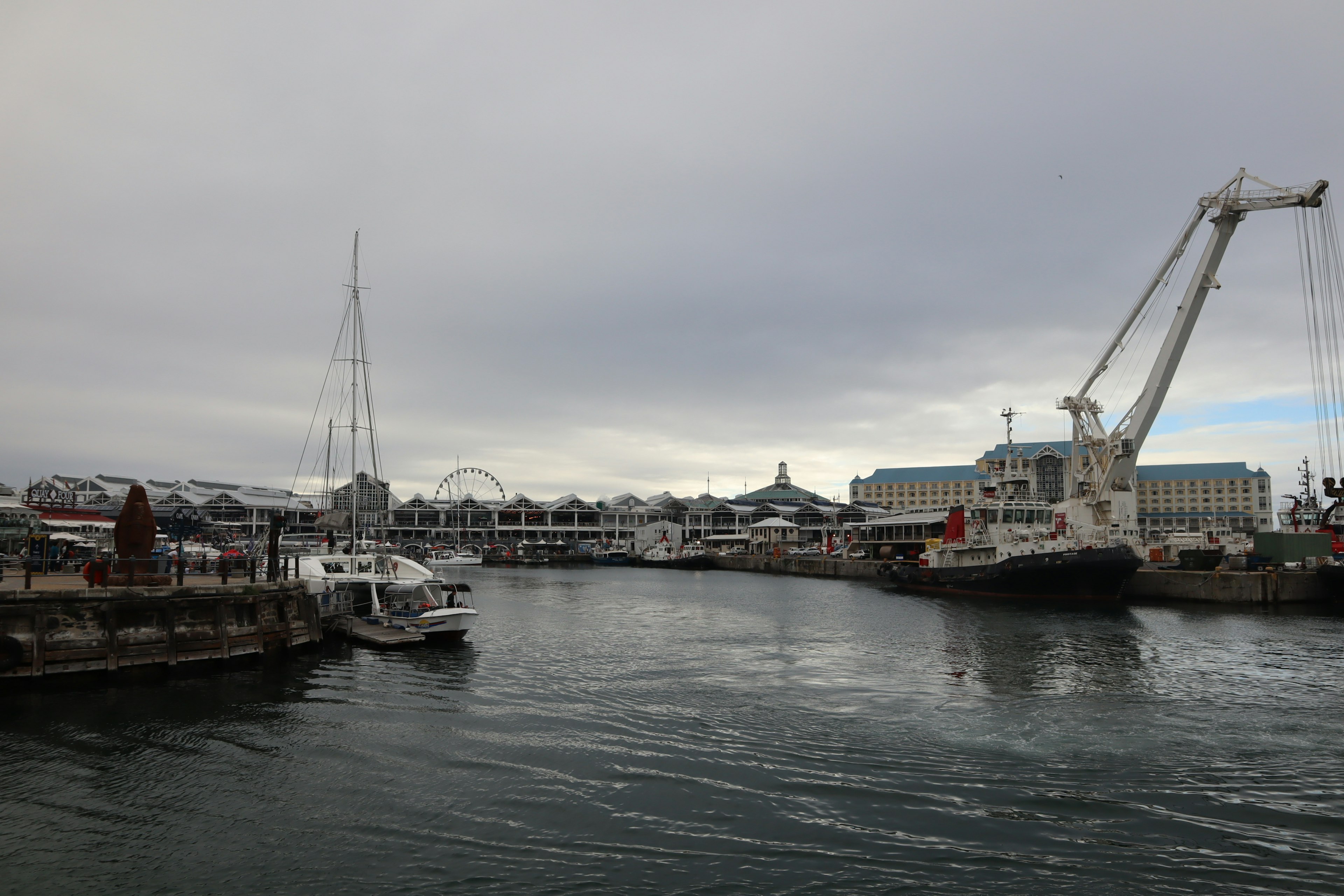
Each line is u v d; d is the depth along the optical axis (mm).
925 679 34281
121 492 167500
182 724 25344
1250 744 24203
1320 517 86938
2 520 52344
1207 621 54125
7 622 27281
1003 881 15695
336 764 21984
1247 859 16641
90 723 24969
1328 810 19172
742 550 167000
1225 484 183000
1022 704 29422
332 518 65250
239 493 189625
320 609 43750
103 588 28906
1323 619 55344
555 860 16422
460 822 18250
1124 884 15578
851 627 52594
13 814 18312
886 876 15820
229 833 17578
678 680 34031
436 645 42719
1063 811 19078
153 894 14977
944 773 21688
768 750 23688
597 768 21922
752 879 15680
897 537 129625
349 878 15625
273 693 29953
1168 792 20234
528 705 29219
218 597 32469
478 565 154875
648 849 16938
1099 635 47562
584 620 57688
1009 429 88500
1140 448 74312
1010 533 78000
